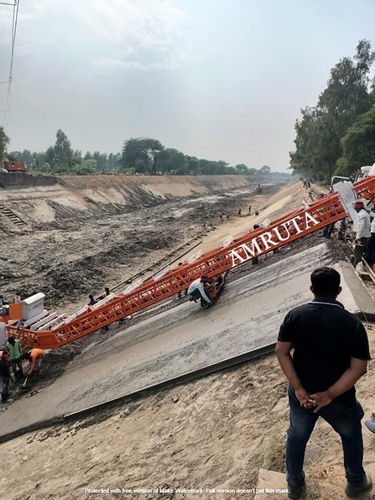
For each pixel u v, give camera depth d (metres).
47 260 26.98
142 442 6.54
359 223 10.62
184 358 9.14
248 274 14.33
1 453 8.42
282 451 4.80
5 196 43.53
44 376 12.52
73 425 8.49
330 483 3.79
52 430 8.71
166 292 12.88
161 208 67.62
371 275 9.60
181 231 39.34
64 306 19.80
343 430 3.25
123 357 11.34
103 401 8.77
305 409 3.25
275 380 6.66
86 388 10.12
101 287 22.53
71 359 13.32
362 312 7.54
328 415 3.18
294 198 44.22
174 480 5.23
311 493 3.67
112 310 13.02
